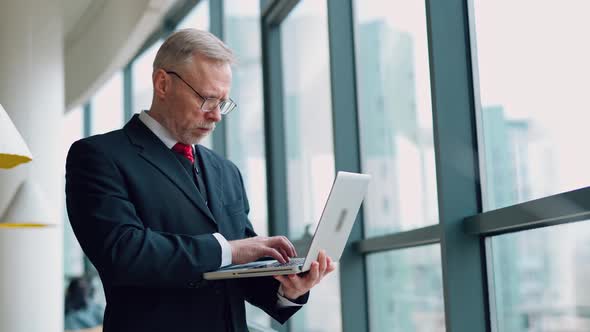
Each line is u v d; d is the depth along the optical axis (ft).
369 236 13.09
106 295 7.10
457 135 9.64
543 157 8.17
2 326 17.88
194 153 7.75
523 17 8.51
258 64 18.62
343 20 13.78
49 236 18.54
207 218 7.31
